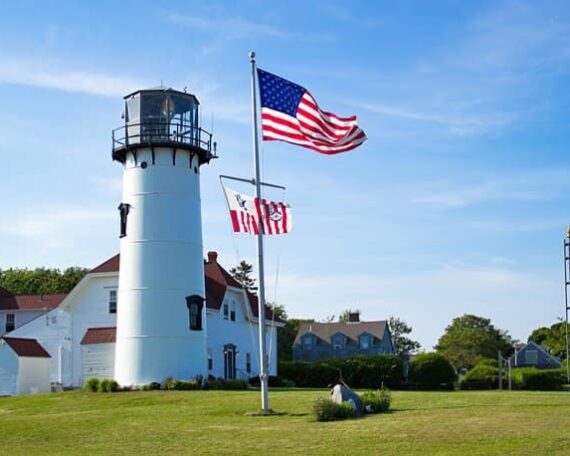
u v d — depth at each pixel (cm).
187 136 4697
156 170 4628
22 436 2730
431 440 2161
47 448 2452
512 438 2120
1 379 5094
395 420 2559
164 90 4647
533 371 5838
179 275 4581
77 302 5391
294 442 2259
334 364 6138
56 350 5353
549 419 2439
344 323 10131
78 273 10025
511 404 2970
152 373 4469
